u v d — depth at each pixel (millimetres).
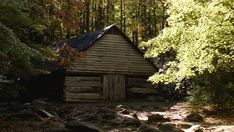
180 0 16531
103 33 30078
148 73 32062
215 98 20172
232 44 15156
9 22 14227
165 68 24641
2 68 14117
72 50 19344
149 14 49844
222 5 14656
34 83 31000
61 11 18891
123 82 31047
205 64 15391
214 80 20031
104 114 17172
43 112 16266
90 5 51938
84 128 13133
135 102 29266
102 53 30266
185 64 15891
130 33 53281
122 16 51438
